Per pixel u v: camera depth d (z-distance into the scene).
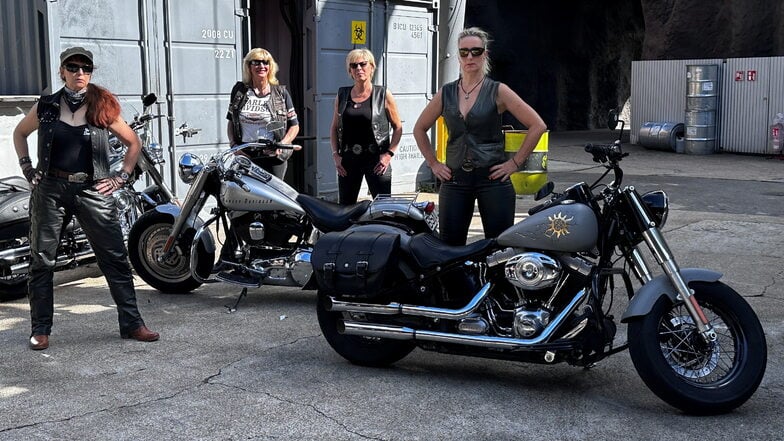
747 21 20.83
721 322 4.54
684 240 8.62
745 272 7.32
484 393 4.59
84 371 4.91
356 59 6.86
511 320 4.55
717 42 21.69
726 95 18.41
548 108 27.31
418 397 4.52
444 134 12.12
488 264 4.56
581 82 27.78
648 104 20.20
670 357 4.33
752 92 18.02
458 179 5.18
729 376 4.26
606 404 4.42
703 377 4.30
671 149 18.89
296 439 3.98
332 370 4.95
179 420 4.20
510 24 26.17
